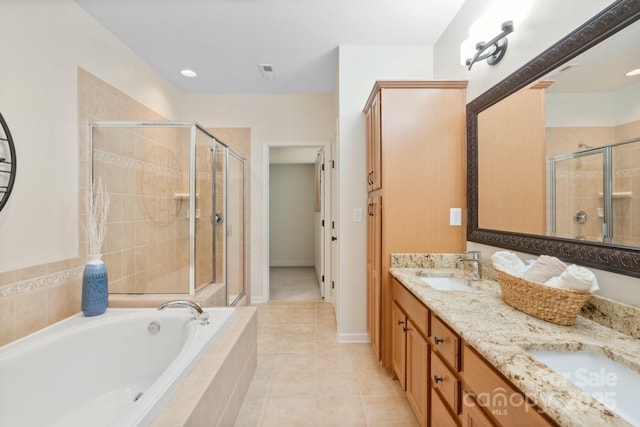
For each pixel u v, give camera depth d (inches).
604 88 38.7
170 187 93.6
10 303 56.9
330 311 130.3
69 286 70.6
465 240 77.9
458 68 81.4
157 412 39.6
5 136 56.2
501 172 61.8
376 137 83.4
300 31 89.4
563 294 38.6
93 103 79.7
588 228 41.2
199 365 52.6
